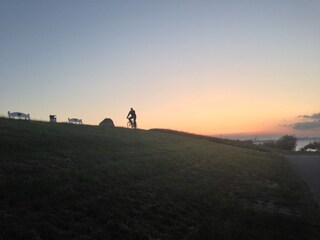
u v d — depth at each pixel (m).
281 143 74.50
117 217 8.83
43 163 12.15
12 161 11.56
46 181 10.01
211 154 26.28
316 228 10.38
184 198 11.79
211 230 8.90
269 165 26.75
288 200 14.23
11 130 17.30
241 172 20.73
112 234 7.86
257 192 15.34
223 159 24.84
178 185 13.61
